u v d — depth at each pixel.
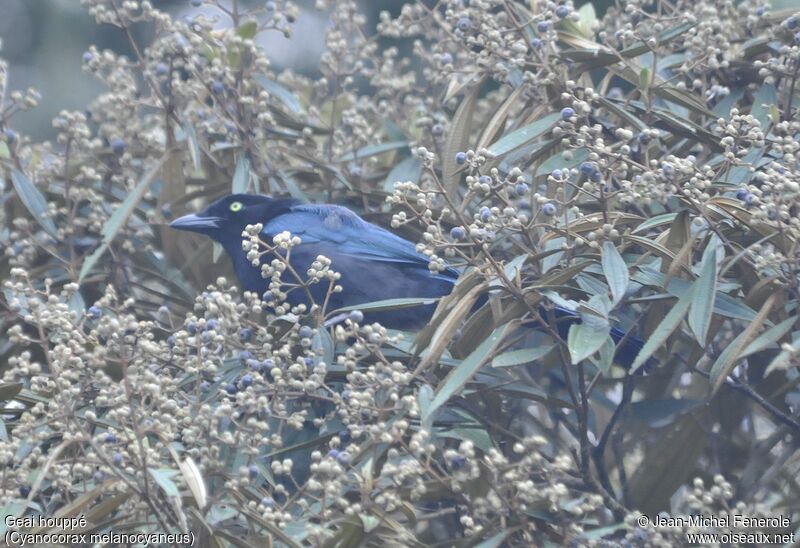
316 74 20.27
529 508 7.71
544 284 8.38
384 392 8.27
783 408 9.96
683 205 8.94
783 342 8.29
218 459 8.28
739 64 10.62
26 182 10.70
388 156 12.29
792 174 8.01
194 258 11.80
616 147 9.73
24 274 8.24
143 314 11.30
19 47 20.38
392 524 7.43
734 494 9.82
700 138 10.04
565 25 10.53
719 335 10.23
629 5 9.93
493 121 9.89
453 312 8.11
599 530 7.61
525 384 9.28
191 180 12.23
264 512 7.42
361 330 8.37
